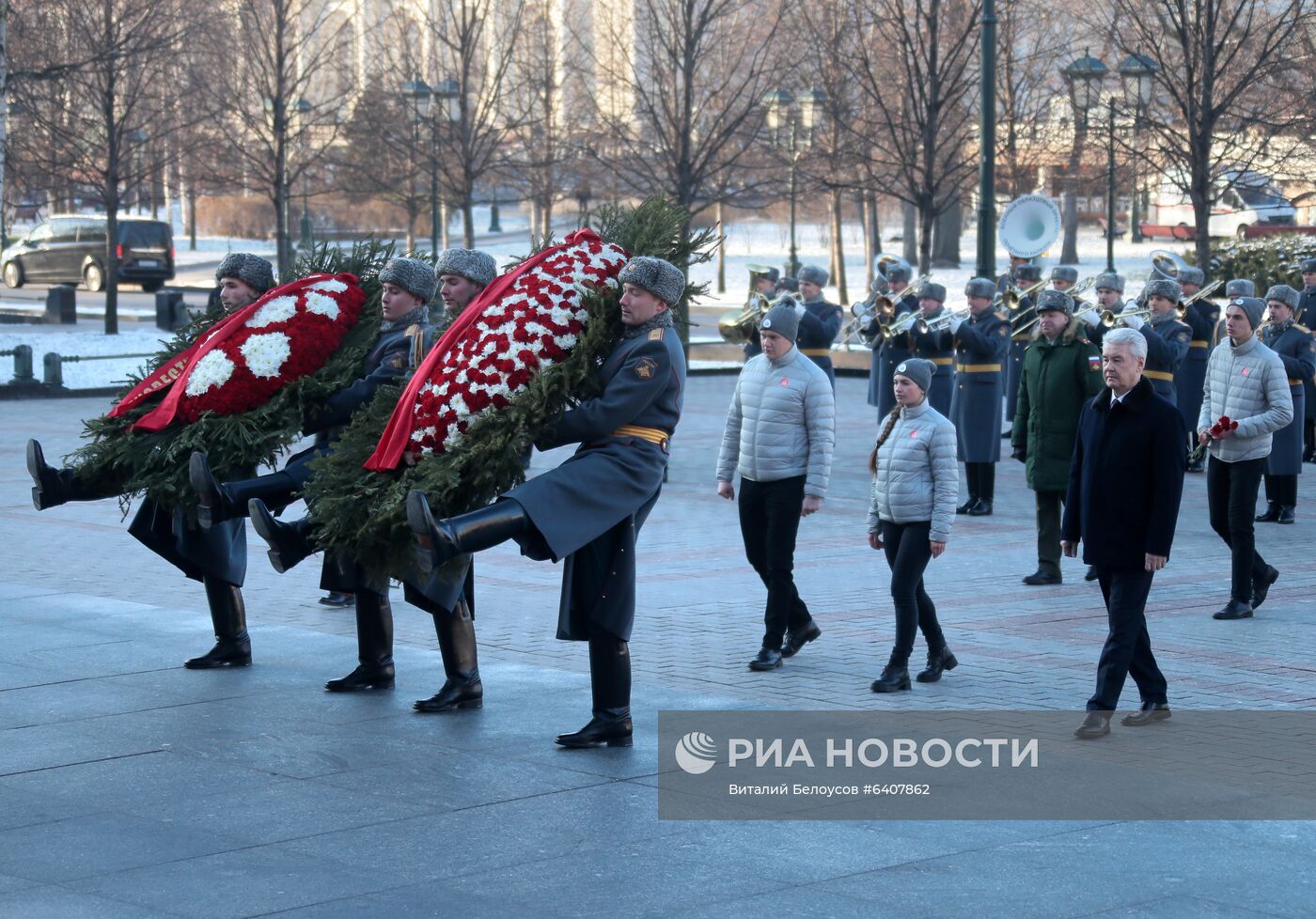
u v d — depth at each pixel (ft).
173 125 116.78
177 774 22.27
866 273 156.25
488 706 26.23
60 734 24.45
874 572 38.91
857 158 87.10
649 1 89.35
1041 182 109.91
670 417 23.36
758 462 29.07
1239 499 33.37
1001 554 41.75
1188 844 19.11
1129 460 24.31
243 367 27.09
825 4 89.35
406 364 26.32
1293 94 72.90
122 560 40.81
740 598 35.53
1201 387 58.23
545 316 23.34
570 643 31.17
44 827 19.90
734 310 131.64
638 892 17.51
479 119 97.76
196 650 30.48
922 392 27.50
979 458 48.88
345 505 23.73
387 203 150.41
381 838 19.45
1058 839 19.29
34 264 146.51
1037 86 100.89
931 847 19.02
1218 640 31.19
